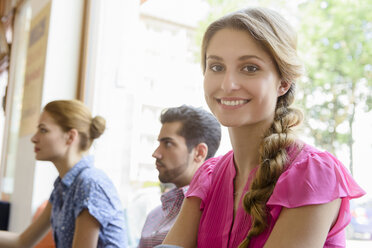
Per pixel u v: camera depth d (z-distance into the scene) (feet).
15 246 5.67
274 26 2.42
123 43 9.14
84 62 9.37
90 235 4.69
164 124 4.51
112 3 9.23
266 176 2.33
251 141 2.58
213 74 2.49
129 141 8.86
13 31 14.07
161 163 4.45
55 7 9.53
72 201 4.93
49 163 9.54
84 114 5.41
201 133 4.45
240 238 2.45
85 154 5.46
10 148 13.25
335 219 2.26
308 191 2.15
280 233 2.18
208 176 2.88
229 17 2.44
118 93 9.03
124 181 8.70
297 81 2.62
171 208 4.41
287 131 2.44
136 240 7.10
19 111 12.96
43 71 9.43
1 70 15.37
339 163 2.32
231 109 2.40
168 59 8.62
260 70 2.39
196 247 2.79
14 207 10.53
